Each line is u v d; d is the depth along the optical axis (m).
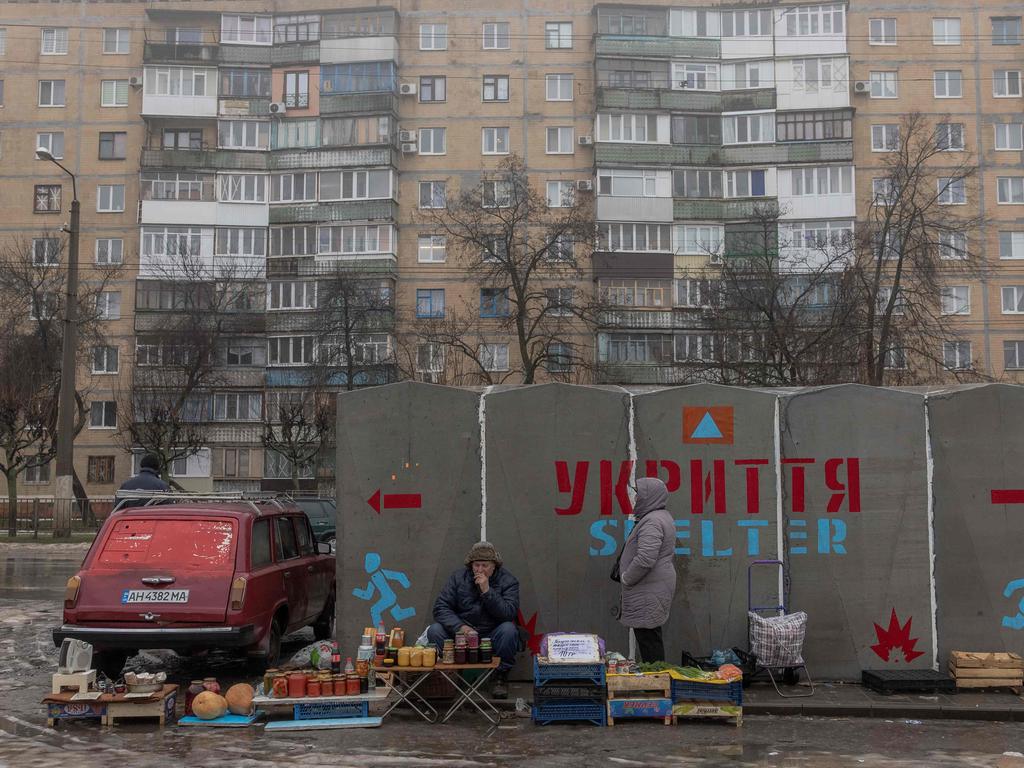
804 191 47.34
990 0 49.12
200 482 47.22
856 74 48.72
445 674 8.03
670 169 47.78
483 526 9.27
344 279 42.88
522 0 50.09
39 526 34.25
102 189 49.97
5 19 51.06
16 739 7.41
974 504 9.20
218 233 48.22
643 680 7.84
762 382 32.34
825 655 9.08
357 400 9.44
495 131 49.41
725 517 9.25
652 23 49.22
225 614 8.94
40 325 37.84
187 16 50.50
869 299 30.92
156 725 7.85
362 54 49.00
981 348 47.22
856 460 9.27
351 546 9.30
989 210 48.00
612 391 9.43
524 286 38.47
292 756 6.89
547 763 6.68
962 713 8.00
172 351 42.62
